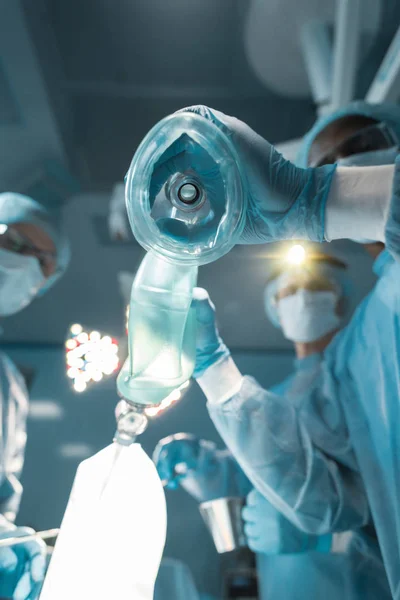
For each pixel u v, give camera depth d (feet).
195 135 2.35
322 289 5.98
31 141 8.96
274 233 2.86
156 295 2.77
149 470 2.92
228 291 10.52
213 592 8.18
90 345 3.46
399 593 3.22
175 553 8.66
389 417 3.58
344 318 6.22
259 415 3.88
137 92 8.66
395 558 3.34
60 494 9.55
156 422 10.17
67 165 9.32
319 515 3.79
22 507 9.41
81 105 8.84
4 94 8.24
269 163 2.75
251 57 8.13
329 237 2.89
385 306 3.94
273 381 11.18
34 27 7.41
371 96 6.86
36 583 3.59
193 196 2.52
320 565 4.43
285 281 6.13
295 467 3.82
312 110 8.79
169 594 6.84
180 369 2.78
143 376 2.72
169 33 7.92
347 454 4.04
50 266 6.20
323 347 6.03
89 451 10.09
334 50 7.18
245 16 7.61
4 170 9.31
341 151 4.43
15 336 11.92
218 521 4.88
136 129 9.11
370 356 4.02
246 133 2.75
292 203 2.79
